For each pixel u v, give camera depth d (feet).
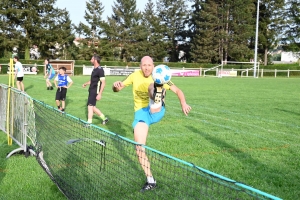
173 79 108.99
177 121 30.89
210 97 52.80
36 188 14.25
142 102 15.02
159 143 22.24
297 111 38.88
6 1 162.91
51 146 17.15
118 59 201.57
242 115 35.24
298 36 211.00
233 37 189.78
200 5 206.18
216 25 192.13
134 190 12.76
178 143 22.40
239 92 62.39
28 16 168.96
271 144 22.82
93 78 27.27
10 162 17.38
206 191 11.43
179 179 13.52
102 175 13.80
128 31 198.49
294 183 15.40
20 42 167.94
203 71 151.33
